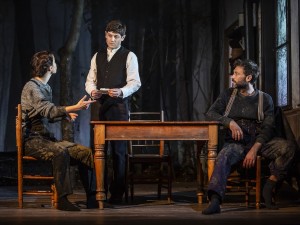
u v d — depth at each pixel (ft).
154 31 44.14
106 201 22.74
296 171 21.93
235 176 22.47
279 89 29.86
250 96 21.36
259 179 20.63
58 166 20.07
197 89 43.86
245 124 21.20
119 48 23.27
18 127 20.45
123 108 22.86
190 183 35.88
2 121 42.78
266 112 21.16
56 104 42.91
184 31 44.01
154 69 44.11
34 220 17.16
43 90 21.04
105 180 22.61
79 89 43.42
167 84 44.11
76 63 43.45
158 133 20.35
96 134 20.25
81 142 43.16
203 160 23.20
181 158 42.78
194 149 42.73
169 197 23.13
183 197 25.48
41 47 43.37
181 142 42.96
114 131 20.34
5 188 31.83
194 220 17.19
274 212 19.53
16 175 36.99
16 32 43.19
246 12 33.68
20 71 43.16
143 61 44.06
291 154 20.38
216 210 19.06
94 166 20.90
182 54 43.96
